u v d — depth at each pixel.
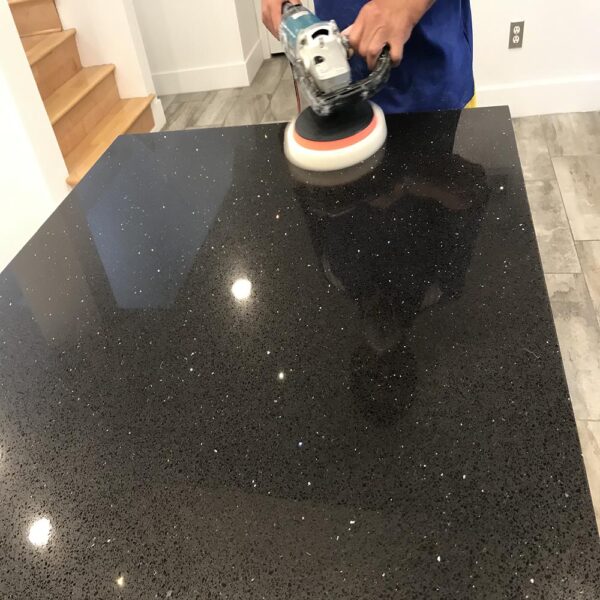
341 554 0.49
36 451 0.61
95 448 0.60
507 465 0.52
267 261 0.80
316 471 0.55
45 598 0.49
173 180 1.00
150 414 0.63
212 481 0.55
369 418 0.58
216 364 0.67
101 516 0.54
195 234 0.87
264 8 1.00
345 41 0.90
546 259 2.12
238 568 0.49
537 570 0.46
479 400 0.58
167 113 3.59
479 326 0.65
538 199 2.38
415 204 0.84
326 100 0.87
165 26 3.59
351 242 0.80
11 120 2.26
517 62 2.79
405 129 1.00
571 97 2.84
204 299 0.76
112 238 0.89
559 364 0.60
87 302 0.79
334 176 0.93
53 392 0.67
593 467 1.49
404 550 0.48
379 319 0.69
